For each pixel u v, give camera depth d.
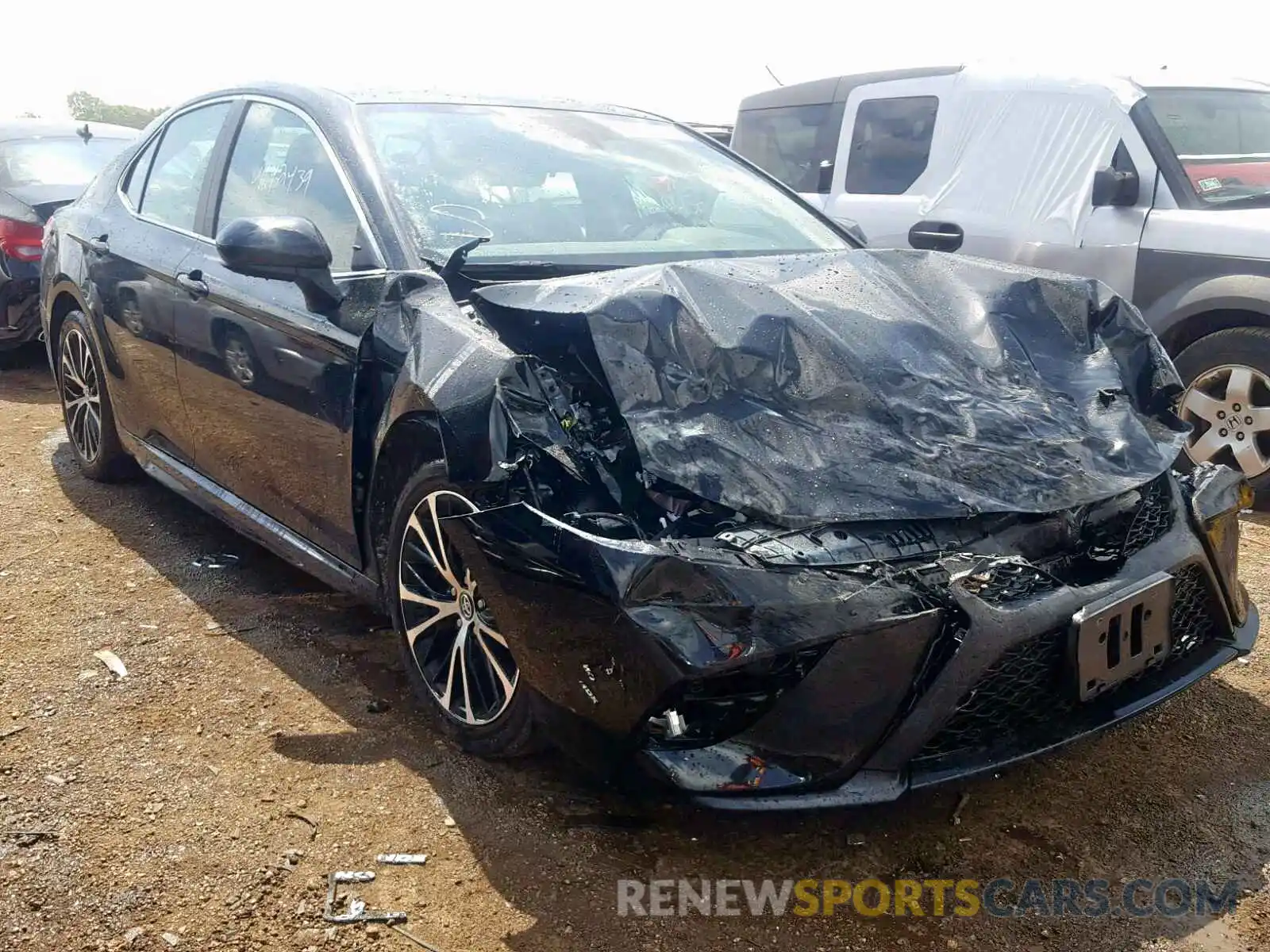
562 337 2.67
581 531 2.32
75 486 4.94
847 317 2.83
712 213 3.71
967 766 2.32
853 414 2.54
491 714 2.73
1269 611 3.80
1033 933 2.28
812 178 7.30
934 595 2.25
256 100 3.89
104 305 4.35
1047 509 2.42
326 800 2.65
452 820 2.59
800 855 2.51
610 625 2.24
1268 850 2.55
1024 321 3.10
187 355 3.79
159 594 3.80
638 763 2.32
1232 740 3.01
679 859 2.48
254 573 4.01
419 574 2.93
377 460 2.94
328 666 3.32
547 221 3.37
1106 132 5.64
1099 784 2.80
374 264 3.11
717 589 2.17
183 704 3.07
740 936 2.25
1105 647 2.38
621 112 4.20
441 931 2.24
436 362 2.64
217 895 2.32
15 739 2.87
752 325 2.68
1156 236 5.29
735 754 2.26
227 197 3.83
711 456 2.36
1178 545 2.64
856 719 2.22
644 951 2.20
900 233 6.56
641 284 2.71
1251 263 4.96
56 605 3.69
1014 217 5.94
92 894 2.31
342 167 3.35
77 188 7.27
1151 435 2.84
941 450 2.50
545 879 2.40
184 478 4.11
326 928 2.24
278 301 3.30
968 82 6.32
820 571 2.22
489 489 2.46
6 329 6.95
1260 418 4.95
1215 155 5.52
